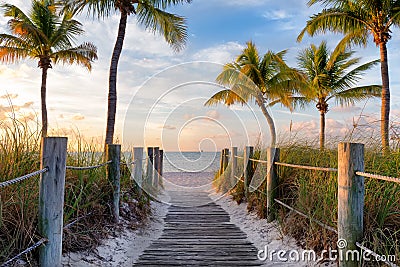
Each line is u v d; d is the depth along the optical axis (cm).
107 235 400
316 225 355
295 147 547
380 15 1141
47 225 271
